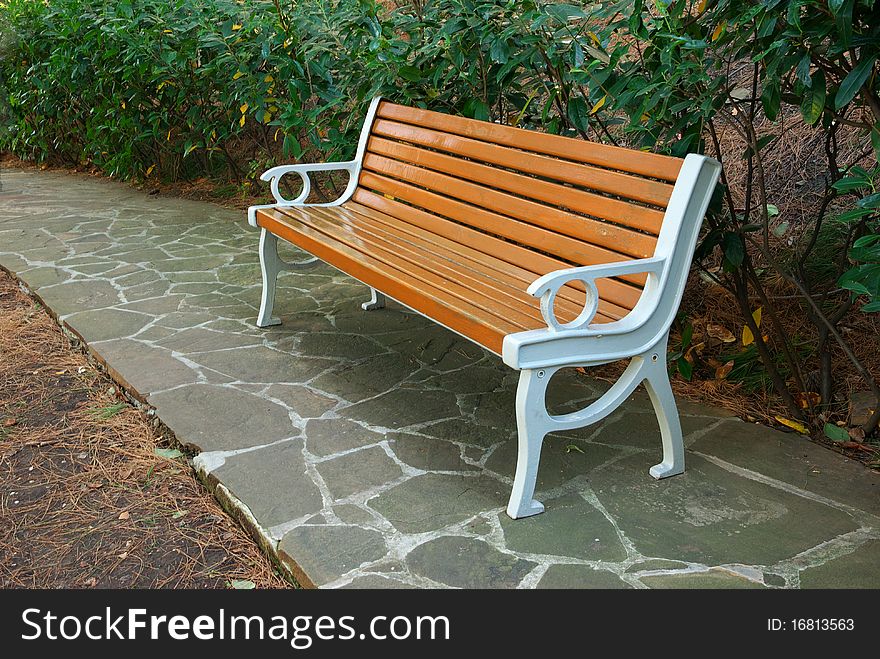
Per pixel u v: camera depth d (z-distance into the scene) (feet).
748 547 7.52
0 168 30.17
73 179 27.27
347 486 8.53
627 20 9.87
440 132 11.73
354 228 11.80
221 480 8.64
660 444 9.48
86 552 7.84
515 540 7.63
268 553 7.68
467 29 11.81
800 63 7.78
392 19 14.01
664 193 8.22
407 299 9.21
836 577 7.10
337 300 14.48
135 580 7.44
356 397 10.63
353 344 12.45
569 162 9.45
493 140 10.68
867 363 10.61
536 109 13.05
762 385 10.65
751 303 12.19
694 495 8.41
